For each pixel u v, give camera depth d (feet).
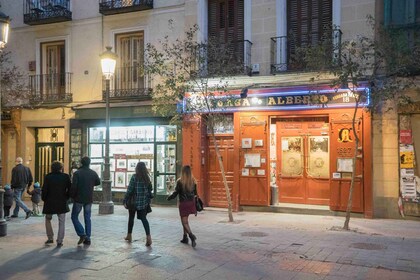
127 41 51.83
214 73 37.22
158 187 49.37
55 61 55.67
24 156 56.03
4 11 57.26
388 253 26.40
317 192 43.55
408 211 38.37
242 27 45.96
